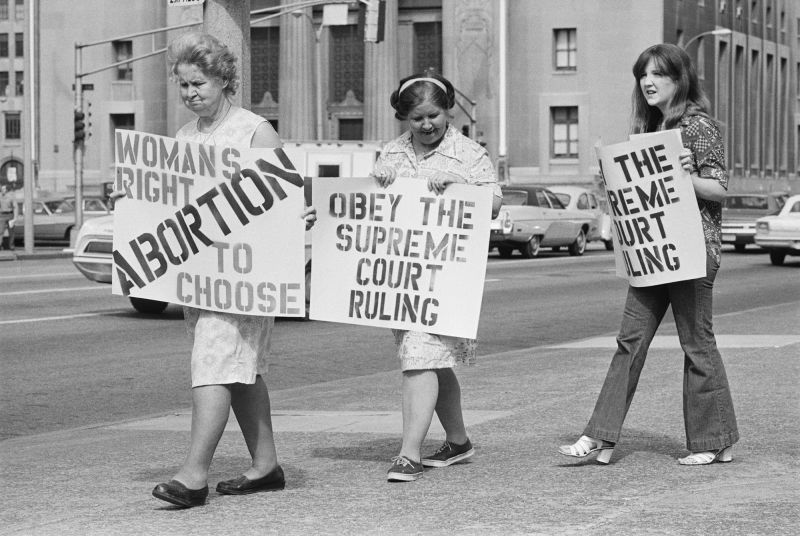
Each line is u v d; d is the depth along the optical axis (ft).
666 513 20.81
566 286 91.86
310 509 21.91
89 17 259.80
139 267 23.54
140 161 23.61
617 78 247.29
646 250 24.77
